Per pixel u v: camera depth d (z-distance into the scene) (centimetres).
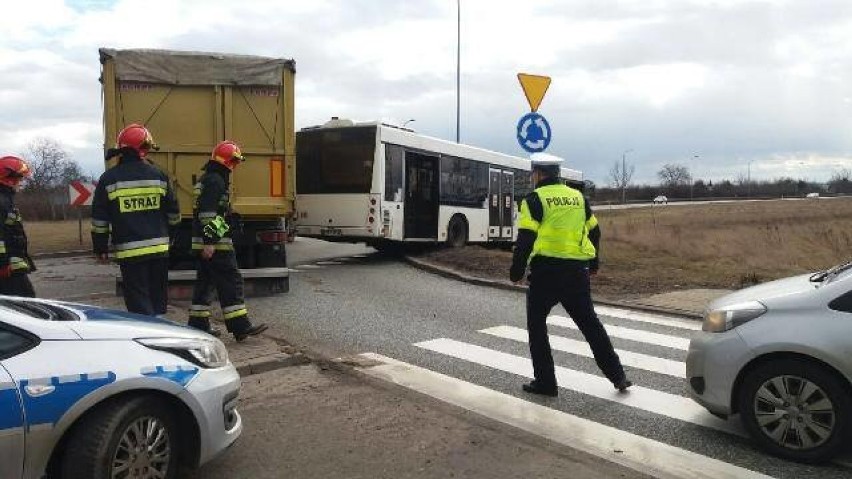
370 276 1330
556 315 957
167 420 364
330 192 1513
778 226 3331
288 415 500
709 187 11431
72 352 336
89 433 332
